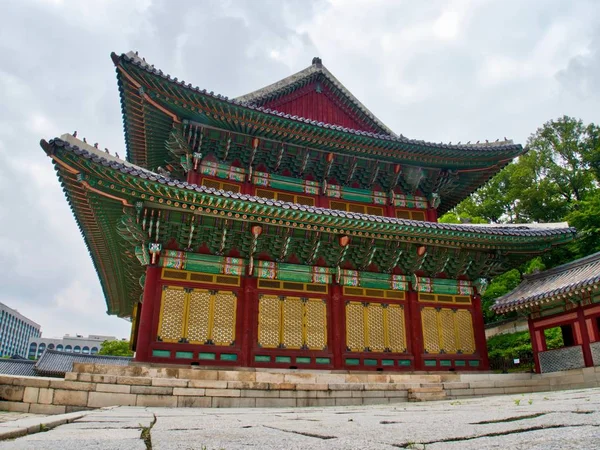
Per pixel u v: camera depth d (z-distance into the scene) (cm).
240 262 2342
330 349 2370
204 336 2166
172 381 1631
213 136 2594
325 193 2864
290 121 2511
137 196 1986
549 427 390
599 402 734
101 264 2864
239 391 1703
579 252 4422
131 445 349
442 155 2886
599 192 5128
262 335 2269
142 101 2362
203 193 2009
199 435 446
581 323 2405
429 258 2698
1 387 1452
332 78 3234
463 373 2522
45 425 579
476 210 6794
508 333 3891
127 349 7375
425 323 2617
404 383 1997
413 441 346
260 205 2106
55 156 1783
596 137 6612
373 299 2547
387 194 3030
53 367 4172
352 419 684
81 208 2202
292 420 709
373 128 3331
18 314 17012
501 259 2809
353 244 2531
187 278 2227
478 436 360
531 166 6606
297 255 2483
